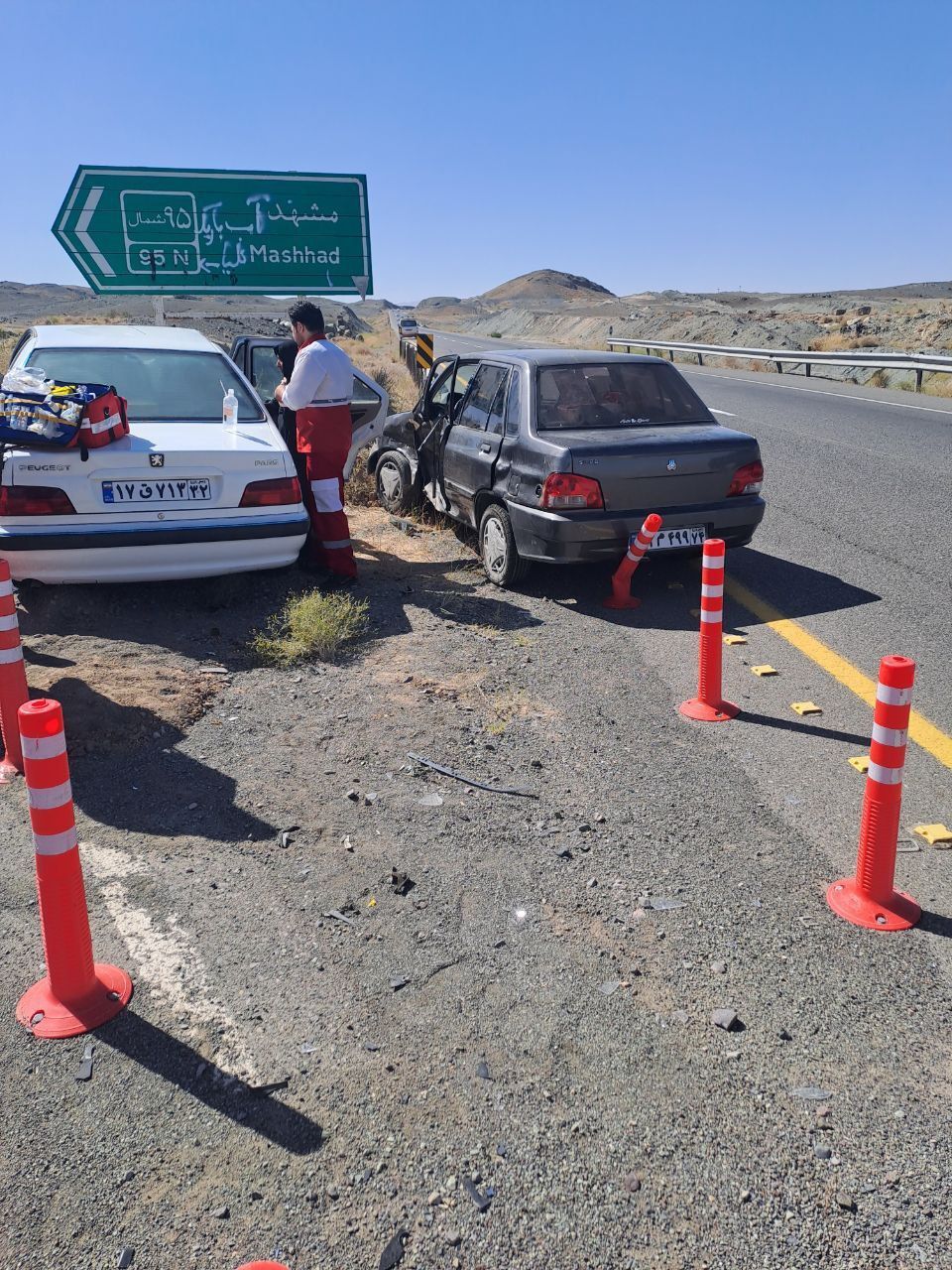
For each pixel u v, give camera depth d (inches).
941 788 167.3
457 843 150.7
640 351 1567.4
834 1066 106.7
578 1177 93.7
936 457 487.2
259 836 152.4
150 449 231.3
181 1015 114.9
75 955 114.4
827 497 405.7
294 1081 105.3
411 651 233.9
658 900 136.1
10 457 221.1
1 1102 102.7
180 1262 86.2
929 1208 90.0
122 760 175.5
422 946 126.8
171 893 137.7
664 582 293.6
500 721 194.7
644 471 259.1
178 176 498.9
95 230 494.0
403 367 1162.0
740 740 186.5
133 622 243.0
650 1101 102.1
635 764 176.6
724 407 716.0
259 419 269.4
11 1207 91.2
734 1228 88.4
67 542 224.4
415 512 370.6
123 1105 102.4
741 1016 114.1
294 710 198.7
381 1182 93.4
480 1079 105.3
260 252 519.8
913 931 129.3
